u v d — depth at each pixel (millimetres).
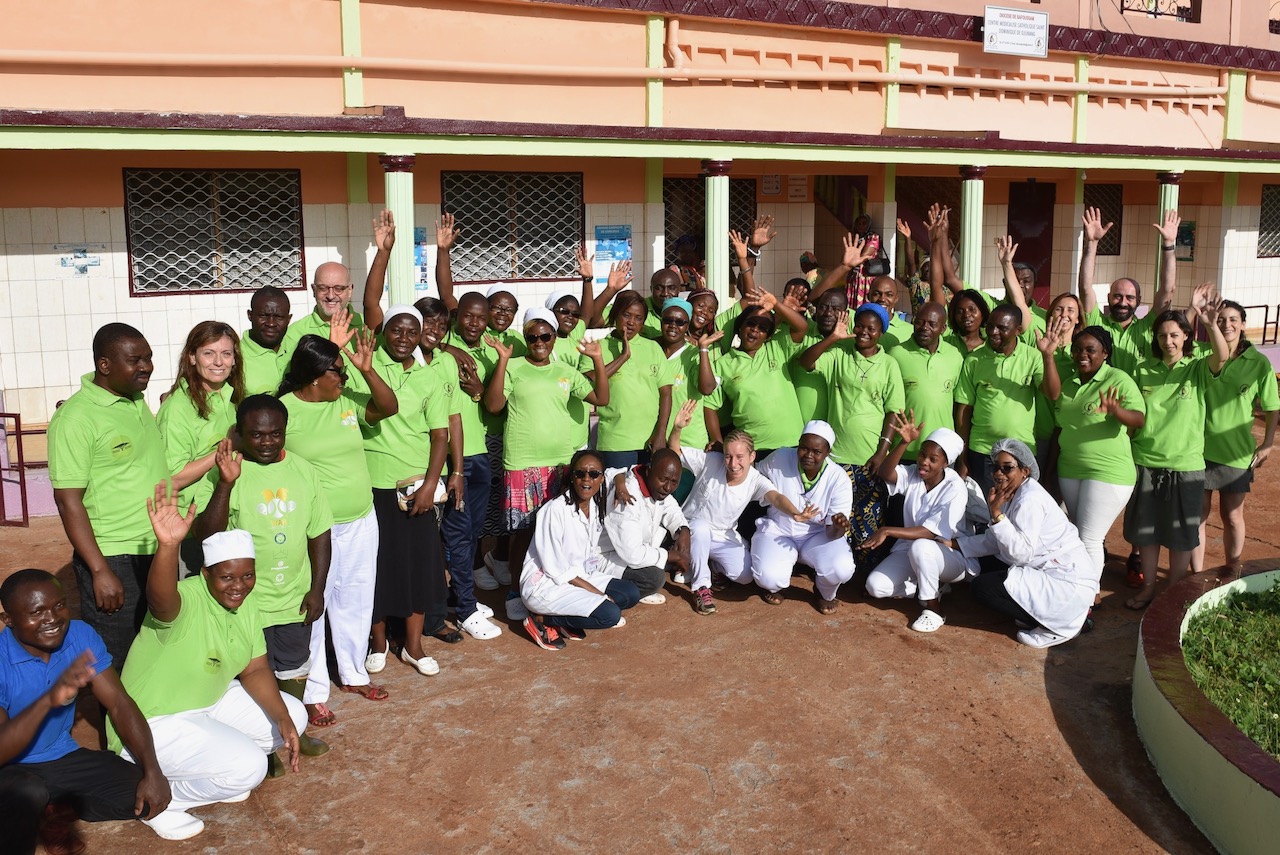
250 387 6129
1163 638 6051
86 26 9344
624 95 11820
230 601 4828
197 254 10555
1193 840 4805
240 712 5023
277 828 4770
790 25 12602
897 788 5133
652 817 4863
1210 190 17469
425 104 10750
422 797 5016
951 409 7867
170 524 4578
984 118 14633
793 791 5090
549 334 7035
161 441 5422
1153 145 15406
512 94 11188
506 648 6719
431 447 6211
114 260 10188
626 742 5516
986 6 13977
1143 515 7398
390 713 5832
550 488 7203
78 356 10164
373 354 6215
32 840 4262
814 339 8062
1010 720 5816
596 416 8117
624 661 6504
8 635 4457
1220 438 7523
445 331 6551
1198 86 16641
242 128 9000
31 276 9898
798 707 5914
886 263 12992
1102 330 7172
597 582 6953
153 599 4637
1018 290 8109
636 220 12664
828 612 7316
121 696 4547
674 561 7426
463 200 11703
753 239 9406
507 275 12102
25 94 9164
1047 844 4738
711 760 5352
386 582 6203
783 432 7898
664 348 7930
